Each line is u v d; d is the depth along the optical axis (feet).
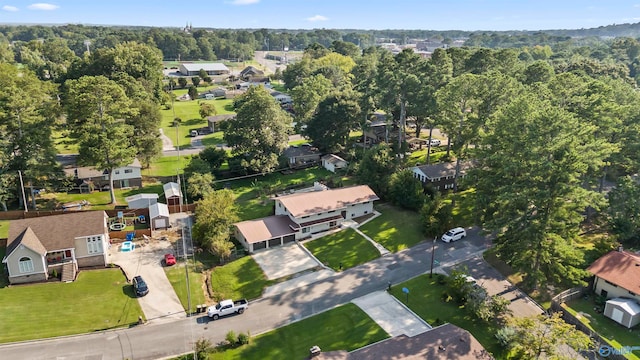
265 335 146.10
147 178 282.97
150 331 146.92
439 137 357.61
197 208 208.03
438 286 172.55
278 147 289.94
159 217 214.90
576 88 257.96
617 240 196.75
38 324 146.20
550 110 166.71
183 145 357.20
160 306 159.94
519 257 164.76
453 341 126.72
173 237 208.95
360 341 142.72
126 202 243.60
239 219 218.18
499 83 234.79
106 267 180.45
